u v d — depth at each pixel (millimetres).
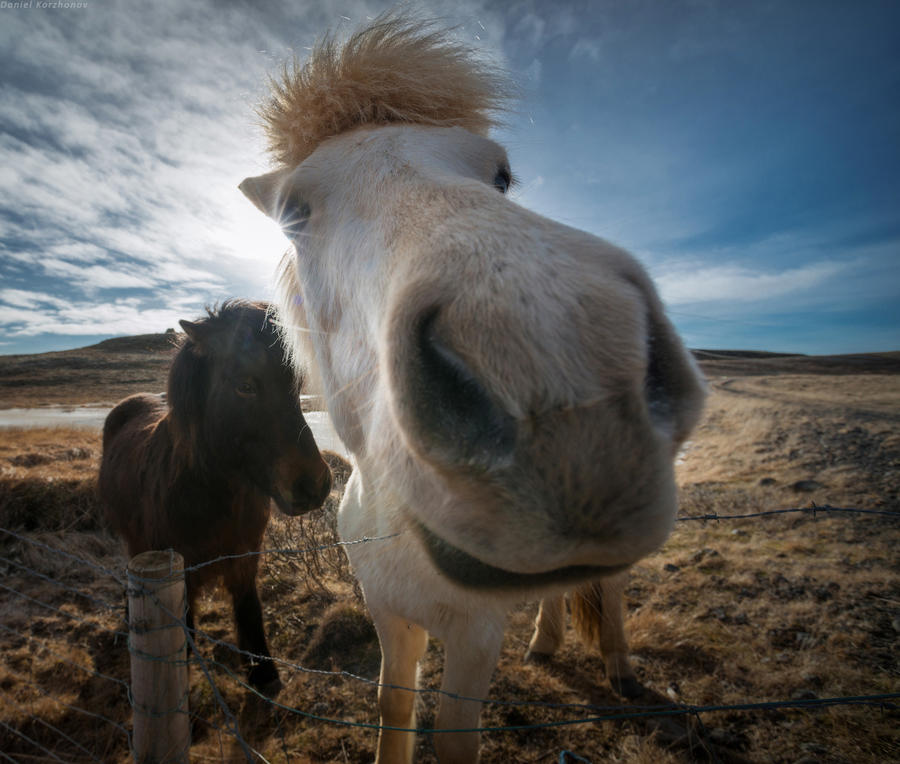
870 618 2963
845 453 6023
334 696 2492
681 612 3146
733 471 6066
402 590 1448
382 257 868
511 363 546
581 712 2375
